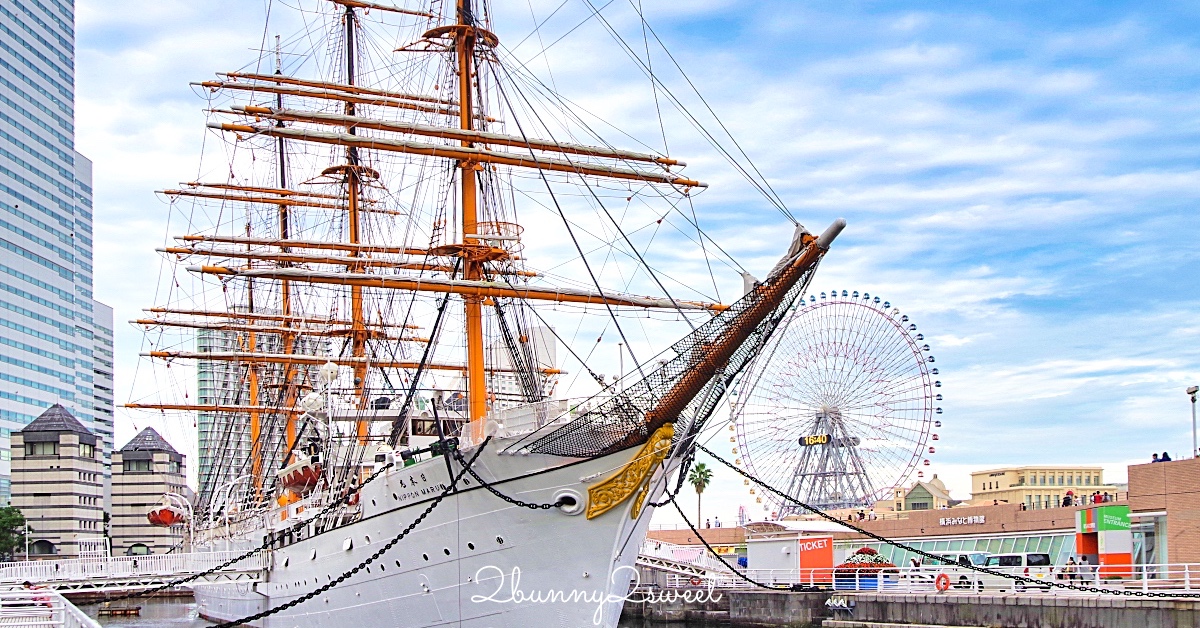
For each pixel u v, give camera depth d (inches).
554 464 1542.8
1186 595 1918.1
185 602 4697.3
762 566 2795.3
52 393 7524.6
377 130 2130.9
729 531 4291.3
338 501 1913.1
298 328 3112.7
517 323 2153.1
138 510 6727.4
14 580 2529.5
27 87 7460.6
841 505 3570.4
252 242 2842.0
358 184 2839.6
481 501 1592.0
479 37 2128.4
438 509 1638.8
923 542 3442.4
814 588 2546.8
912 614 2308.1
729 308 1558.8
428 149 2009.1
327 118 2070.6
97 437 7293.3
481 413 1967.3
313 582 1989.4
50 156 7701.8
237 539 2586.1
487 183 2134.6
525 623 1589.6
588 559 1550.2
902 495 6235.2
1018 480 5959.6
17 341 7121.1
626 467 1528.1
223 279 2390.5
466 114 2094.0
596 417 1540.4
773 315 1598.2
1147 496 2379.4
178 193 3206.2
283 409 3125.0
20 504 6107.3
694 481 5009.8
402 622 1722.4
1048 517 3011.8
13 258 7150.6
